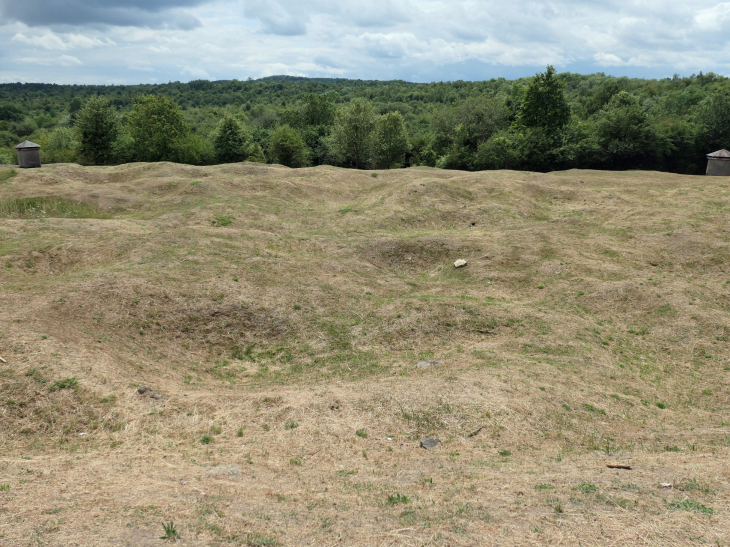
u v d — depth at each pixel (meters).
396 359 13.20
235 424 9.32
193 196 28.02
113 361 11.16
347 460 8.16
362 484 7.15
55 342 11.01
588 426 9.66
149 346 12.83
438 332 14.36
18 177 30.70
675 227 21.77
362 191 32.31
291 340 14.12
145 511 5.94
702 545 4.83
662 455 7.98
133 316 13.68
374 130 57.00
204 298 15.12
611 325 15.01
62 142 67.00
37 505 5.98
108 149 52.84
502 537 5.20
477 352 12.91
